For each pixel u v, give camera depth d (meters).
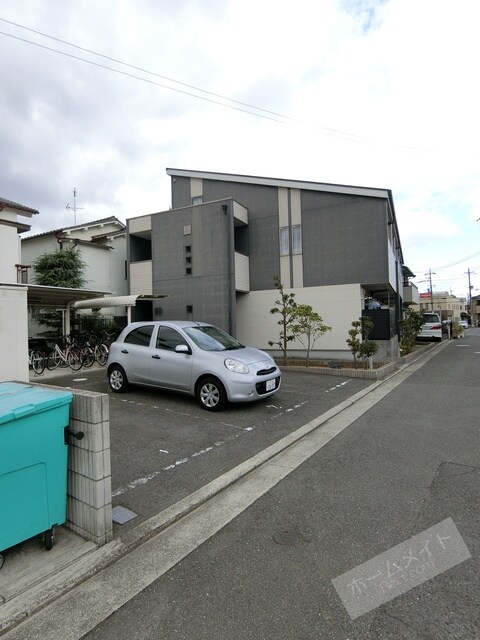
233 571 2.27
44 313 15.21
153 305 14.69
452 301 59.16
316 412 5.91
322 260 13.26
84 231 18.00
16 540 2.20
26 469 2.24
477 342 21.91
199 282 13.81
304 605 1.98
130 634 1.82
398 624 1.84
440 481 3.42
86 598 2.07
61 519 2.45
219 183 15.16
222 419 5.51
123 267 18.08
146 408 6.09
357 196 12.72
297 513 2.93
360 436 4.79
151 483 3.47
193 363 6.09
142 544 2.58
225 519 2.88
